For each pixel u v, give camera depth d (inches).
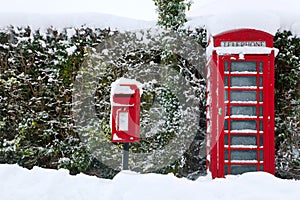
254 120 241.6
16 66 282.8
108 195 161.5
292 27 279.7
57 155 283.3
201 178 249.9
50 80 281.4
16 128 279.7
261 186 163.9
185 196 159.5
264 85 239.3
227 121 241.4
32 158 282.5
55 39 283.7
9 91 281.4
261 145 241.1
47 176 172.1
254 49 235.0
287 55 278.1
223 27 237.3
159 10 283.4
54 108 284.5
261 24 236.2
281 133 277.6
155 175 173.0
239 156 242.1
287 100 278.7
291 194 158.2
